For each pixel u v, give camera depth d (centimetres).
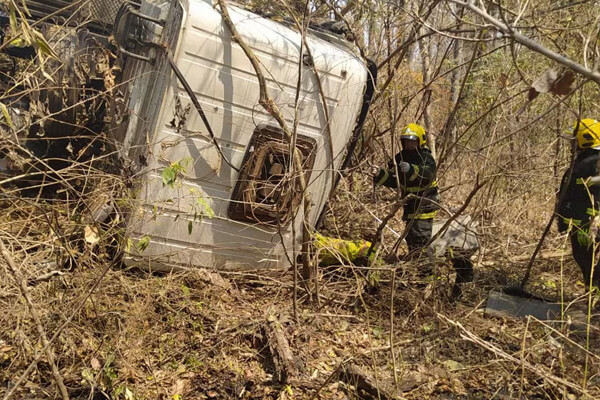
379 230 600
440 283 615
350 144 636
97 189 523
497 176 598
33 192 612
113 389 412
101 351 446
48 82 598
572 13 541
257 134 568
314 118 586
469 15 721
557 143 739
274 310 551
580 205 590
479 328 553
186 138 548
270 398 444
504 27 303
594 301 525
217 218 575
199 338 495
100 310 475
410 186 617
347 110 598
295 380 456
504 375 468
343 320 563
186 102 541
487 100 754
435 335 497
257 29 559
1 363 427
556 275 742
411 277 607
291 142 542
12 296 454
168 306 514
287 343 485
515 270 744
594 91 713
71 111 611
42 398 405
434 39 816
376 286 584
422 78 874
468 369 465
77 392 418
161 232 560
